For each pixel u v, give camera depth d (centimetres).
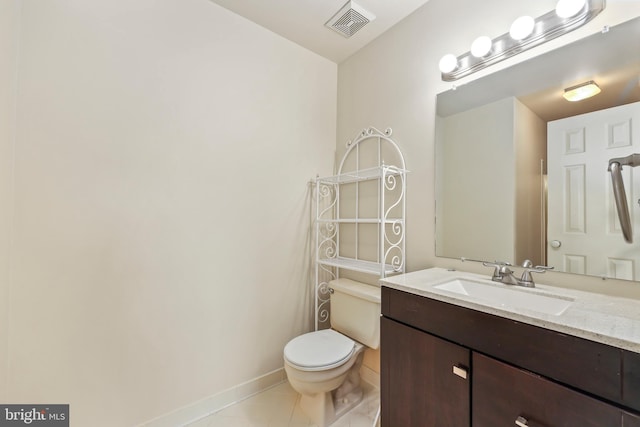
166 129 153
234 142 177
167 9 154
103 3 136
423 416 109
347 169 219
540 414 79
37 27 121
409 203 173
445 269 152
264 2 168
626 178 101
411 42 175
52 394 124
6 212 112
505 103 133
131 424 142
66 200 127
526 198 126
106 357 136
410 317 115
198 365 162
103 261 136
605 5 106
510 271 122
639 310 86
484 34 140
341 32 193
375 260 193
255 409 167
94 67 133
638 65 100
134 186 144
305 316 210
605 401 68
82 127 131
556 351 76
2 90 107
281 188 199
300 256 208
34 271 120
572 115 114
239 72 179
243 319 180
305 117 212
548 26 118
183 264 158
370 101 201
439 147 159
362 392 179
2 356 112
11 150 114
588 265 109
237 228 179
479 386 92
